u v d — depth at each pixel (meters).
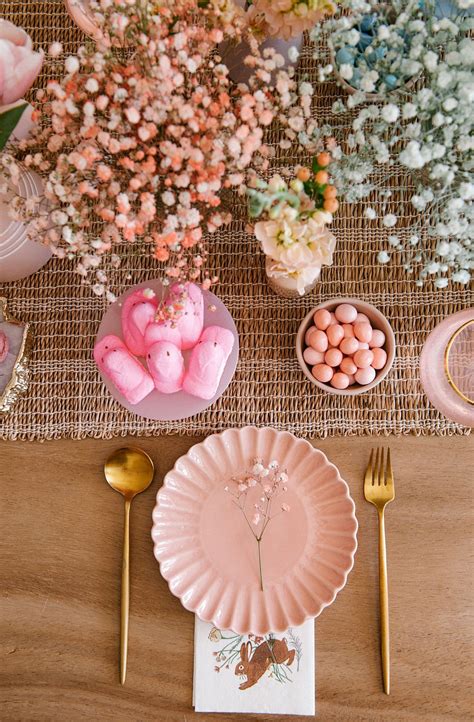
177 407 0.86
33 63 0.77
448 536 0.88
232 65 0.85
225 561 0.87
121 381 0.81
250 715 0.86
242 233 0.92
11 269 0.87
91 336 0.92
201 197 0.64
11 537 0.90
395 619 0.87
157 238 0.65
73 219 0.69
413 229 0.91
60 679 0.87
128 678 0.87
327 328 0.82
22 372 0.89
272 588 0.86
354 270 0.92
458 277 0.73
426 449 0.89
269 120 0.63
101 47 0.64
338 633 0.86
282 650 0.86
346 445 0.90
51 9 0.95
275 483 0.88
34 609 0.88
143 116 0.64
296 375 0.91
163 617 0.87
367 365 0.81
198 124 0.63
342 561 0.85
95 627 0.88
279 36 0.74
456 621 0.86
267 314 0.92
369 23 0.81
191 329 0.81
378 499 0.88
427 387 0.82
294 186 0.65
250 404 0.91
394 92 0.79
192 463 0.87
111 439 0.91
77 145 0.74
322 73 0.69
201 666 0.86
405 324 0.91
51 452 0.91
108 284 0.92
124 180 0.70
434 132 0.74
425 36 0.70
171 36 0.66
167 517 0.87
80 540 0.89
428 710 0.85
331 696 0.85
